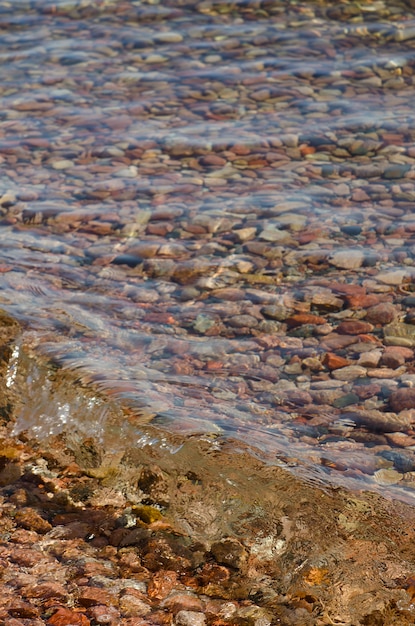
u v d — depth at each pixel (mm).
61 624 3455
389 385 4641
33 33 9531
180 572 3770
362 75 8383
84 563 3818
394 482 4043
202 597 3627
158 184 6707
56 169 6953
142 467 4324
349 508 3922
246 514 3990
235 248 5938
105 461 4426
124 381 4770
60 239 6109
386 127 7395
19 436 4676
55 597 3615
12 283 5633
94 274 5738
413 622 3426
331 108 7781
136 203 6477
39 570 3777
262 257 5828
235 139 7305
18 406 4828
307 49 8961
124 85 8352
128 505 4168
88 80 8469
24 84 8391
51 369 4898
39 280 5680
